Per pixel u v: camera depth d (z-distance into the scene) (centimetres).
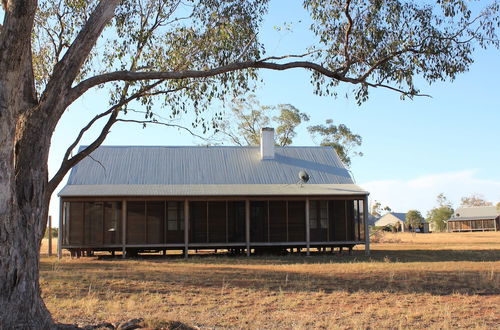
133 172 2564
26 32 666
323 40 1130
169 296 1265
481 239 4488
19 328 666
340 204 2503
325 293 1316
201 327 932
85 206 2339
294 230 2452
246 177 2616
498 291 1350
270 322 989
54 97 740
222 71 910
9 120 667
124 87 1082
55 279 1463
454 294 1305
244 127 4238
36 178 720
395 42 1109
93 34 765
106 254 2633
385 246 3275
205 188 2445
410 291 1345
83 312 1050
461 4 1074
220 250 2848
